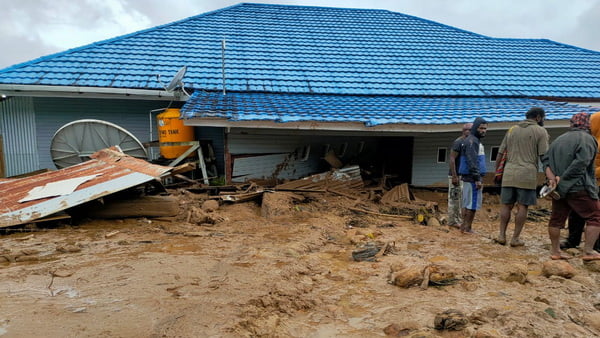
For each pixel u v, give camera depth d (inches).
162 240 194.1
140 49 446.0
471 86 457.4
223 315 107.9
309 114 317.4
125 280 132.3
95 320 102.3
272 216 261.6
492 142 366.9
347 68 474.6
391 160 409.7
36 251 164.4
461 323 104.8
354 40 555.8
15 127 364.2
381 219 273.9
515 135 195.9
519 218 198.5
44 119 370.9
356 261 172.6
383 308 121.3
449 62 515.2
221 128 388.2
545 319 110.8
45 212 210.7
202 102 336.8
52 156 329.4
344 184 343.0
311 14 630.5
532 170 190.9
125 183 236.7
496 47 580.7
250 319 106.7
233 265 154.6
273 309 117.0
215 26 538.6
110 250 173.0
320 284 142.1
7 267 145.7
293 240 202.1
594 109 359.3
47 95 348.2
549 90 456.4
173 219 247.1
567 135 172.9
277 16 603.2
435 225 260.2
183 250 175.5
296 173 370.6
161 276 136.9
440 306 122.6
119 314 106.3
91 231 211.8
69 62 393.7
